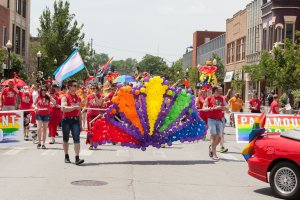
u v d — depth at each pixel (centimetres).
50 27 5825
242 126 1617
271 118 1619
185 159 1460
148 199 903
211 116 1458
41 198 890
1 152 1540
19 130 1625
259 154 988
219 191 998
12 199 879
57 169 1216
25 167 1241
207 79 3334
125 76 3195
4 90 1884
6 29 5169
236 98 3067
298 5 4791
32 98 1956
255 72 4222
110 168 1252
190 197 931
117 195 928
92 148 1659
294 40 4781
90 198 898
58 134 2169
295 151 930
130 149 1697
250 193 988
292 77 3503
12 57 4688
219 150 1727
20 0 5822
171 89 1459
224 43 7612
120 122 1442
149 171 1220
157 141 1477
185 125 1490
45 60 5650
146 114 1448
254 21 5822
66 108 1288
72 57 2023
